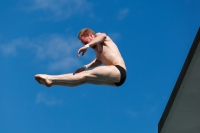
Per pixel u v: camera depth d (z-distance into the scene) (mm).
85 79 10133
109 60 10508
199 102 11883
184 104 12000
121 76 10250
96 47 10711
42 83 10070
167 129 12711
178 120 12406
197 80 11406
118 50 10680
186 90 11680
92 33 10648
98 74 10117
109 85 10445
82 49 10078
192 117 12273
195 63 10992
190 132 12688
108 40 10719
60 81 10039
